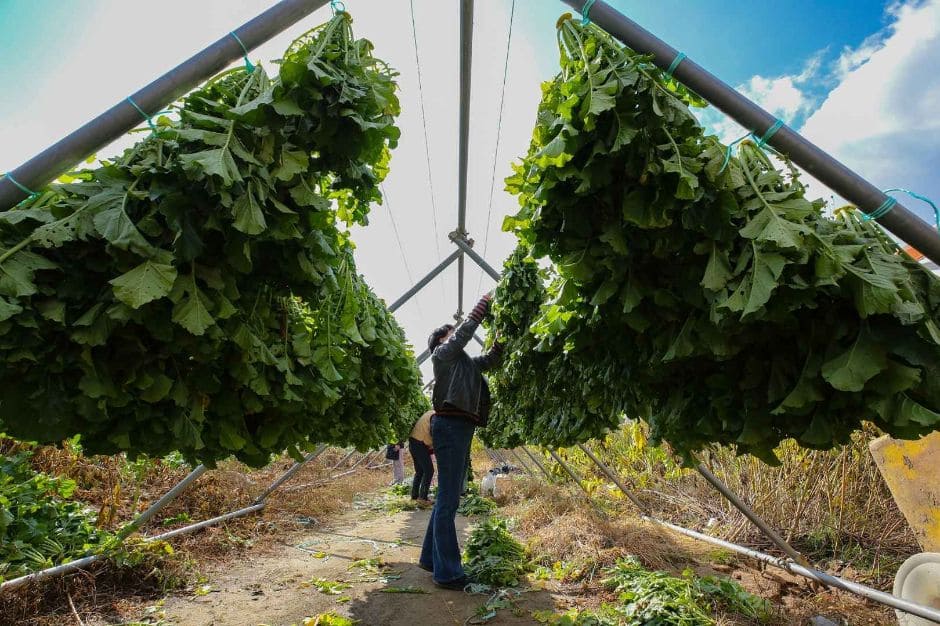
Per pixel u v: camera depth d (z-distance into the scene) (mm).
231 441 1696
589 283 1696
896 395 1311
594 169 1440
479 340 10180
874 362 1279
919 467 2660
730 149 1511
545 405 4629
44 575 3092
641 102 1467
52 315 1233
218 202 1388
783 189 1550
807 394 1390
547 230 1682
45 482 3795
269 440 1869
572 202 1507
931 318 1402
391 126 1730
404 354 5309
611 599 3297
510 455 17859
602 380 2334
